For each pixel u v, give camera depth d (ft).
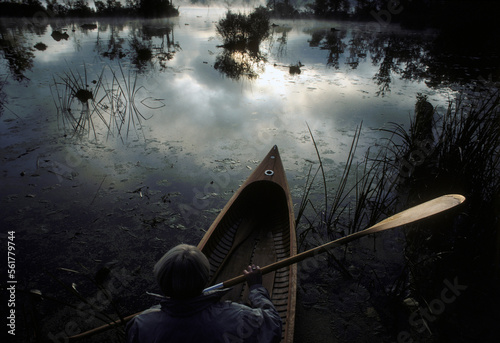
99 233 12.23
